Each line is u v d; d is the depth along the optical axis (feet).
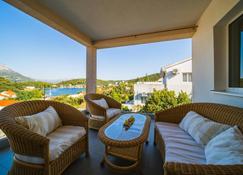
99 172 4.91
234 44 6.25
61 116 6.32
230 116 4.93
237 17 5.95
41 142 3.64
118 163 5.48
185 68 15.74
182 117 6.81
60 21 9.03
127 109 15.40
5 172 4.83
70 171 4.94
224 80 6.93
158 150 6.59
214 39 7.04
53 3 7.41
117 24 10.02
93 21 9.56
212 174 2.27
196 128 5.09
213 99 7.26
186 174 2.35
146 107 14.17
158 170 5.08
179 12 8.40
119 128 5.83
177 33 10.53
